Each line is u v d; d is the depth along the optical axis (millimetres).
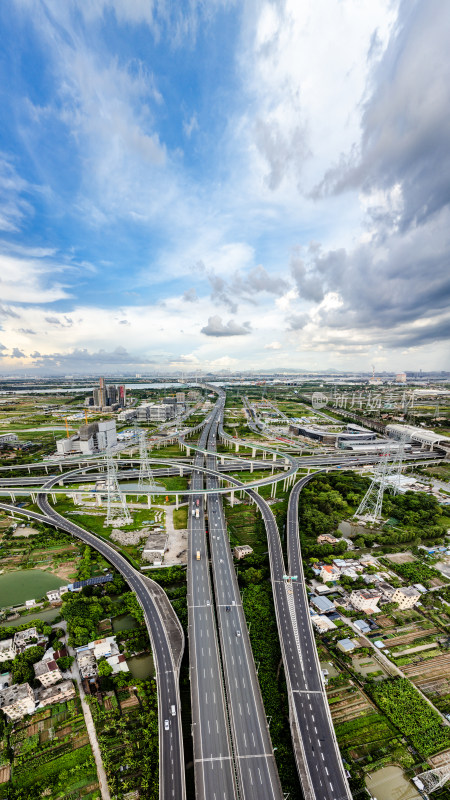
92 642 161625
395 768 118812
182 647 155000
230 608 176875
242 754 115625
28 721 131625
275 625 171750
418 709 136625
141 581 199875
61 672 150125
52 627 175250
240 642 157125
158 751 118750
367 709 137125
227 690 135625
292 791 110375
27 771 116812
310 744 119375
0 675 149125
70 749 122500
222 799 104250
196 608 175500
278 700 137250
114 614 180375
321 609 184375
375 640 168875
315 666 148375
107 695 139375
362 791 110812
